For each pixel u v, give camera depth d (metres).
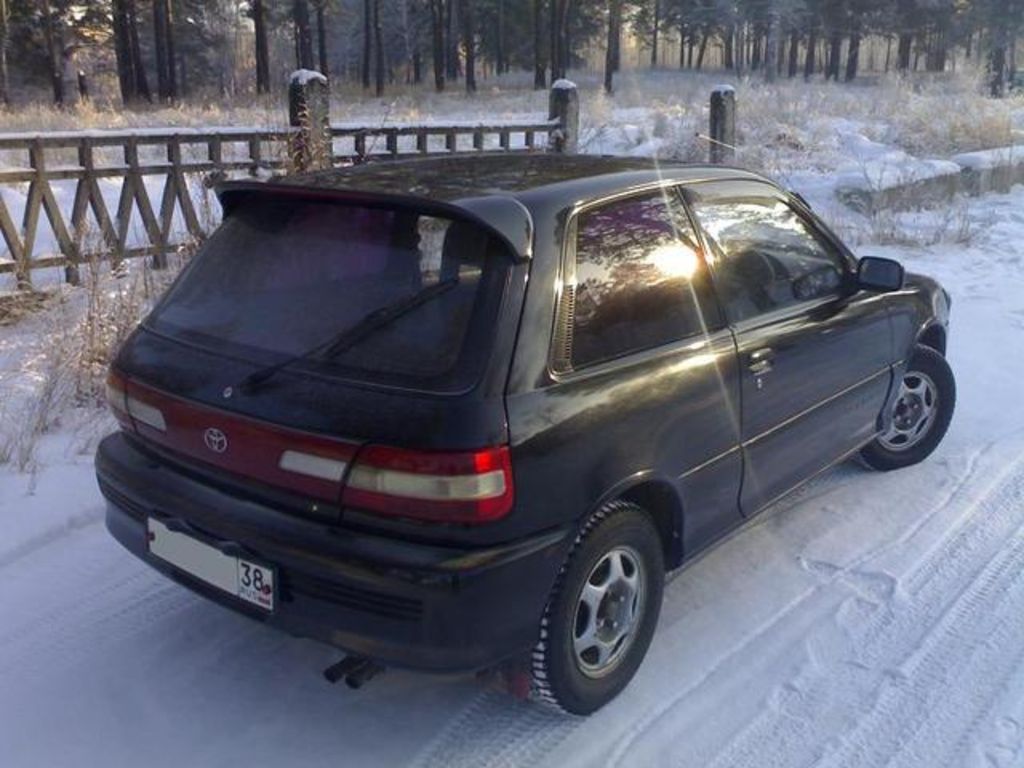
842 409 4.39
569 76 58.09
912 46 67.12
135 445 3.41
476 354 2.78
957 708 3.32
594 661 3.22
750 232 3.96
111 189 10.96
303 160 9.29
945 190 13.59
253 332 3.12
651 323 3.34
